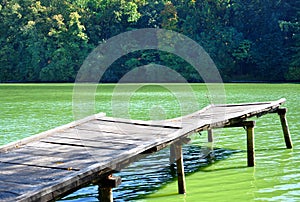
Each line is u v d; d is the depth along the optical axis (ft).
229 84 171.63
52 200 21.44
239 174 39.42
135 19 208.95
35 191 20.52
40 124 71.82
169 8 206.18
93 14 211.41
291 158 45.09
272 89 141.49
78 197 33.19
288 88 145.89
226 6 208.23
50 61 206.59
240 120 42.42
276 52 194.59
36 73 205.57
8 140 57.57
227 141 54.13
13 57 207.51
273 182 36.83
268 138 56.08
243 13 205.77
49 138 34.22
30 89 156.87
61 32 204.64
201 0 210.79
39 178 23.77
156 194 33.96
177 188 35.45
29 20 210.38
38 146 31.55
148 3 215.10
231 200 32.58
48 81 203.41
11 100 114.32
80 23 208.64
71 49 203.51
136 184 36.40
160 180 37.65
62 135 35.47
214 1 208.85
